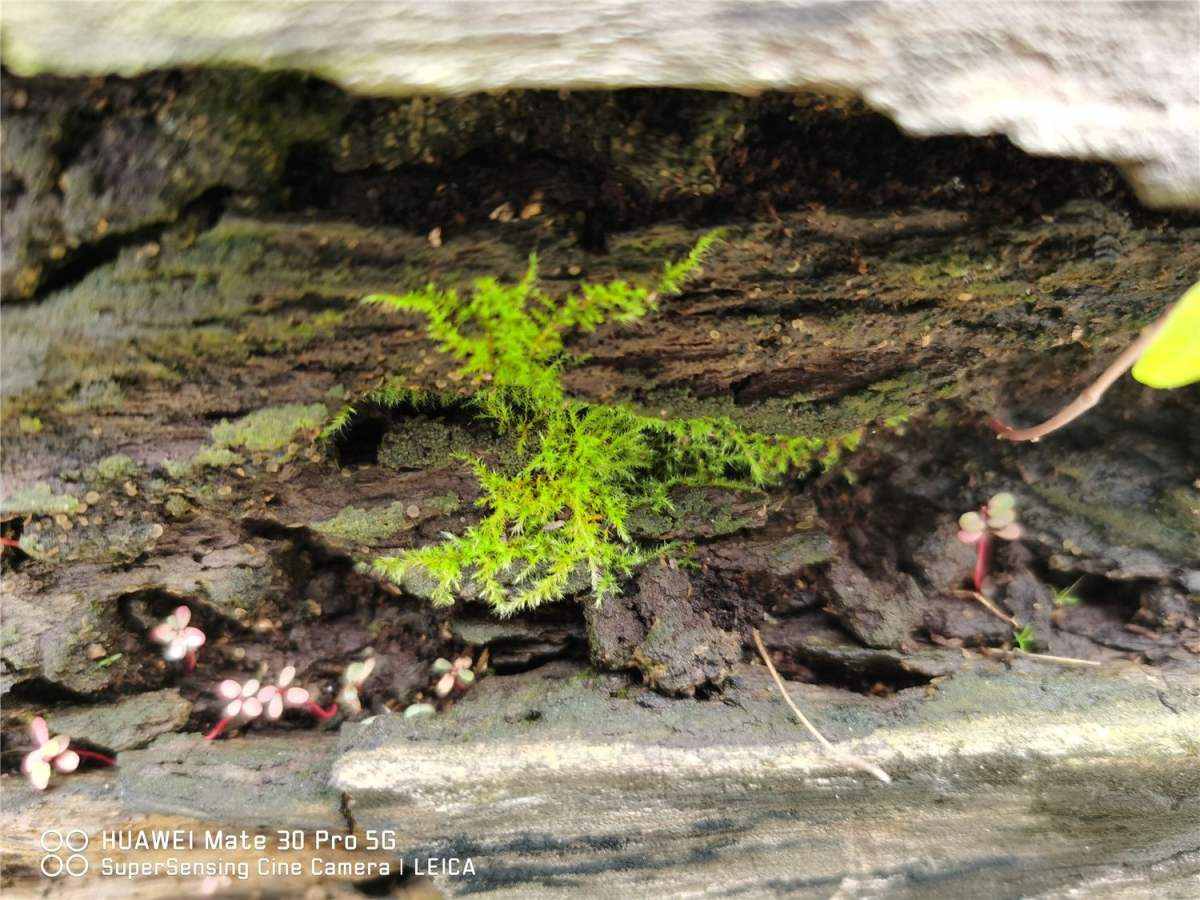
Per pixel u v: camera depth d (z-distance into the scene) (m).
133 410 0.13
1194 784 0.15
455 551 0.15
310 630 0.16
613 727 0.15
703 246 0.13
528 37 0.11
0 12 0.10
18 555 0.14
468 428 0.14
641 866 0.15
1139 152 0.11
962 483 0.16
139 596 0.15
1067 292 0.13
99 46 0.11
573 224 0.12
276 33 0.11
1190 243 0.13
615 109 0.12
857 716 0.15
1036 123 0.11
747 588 0.16
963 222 0.13
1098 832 0.15
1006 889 0.16
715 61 0.11
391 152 0.12
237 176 0.12
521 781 0.14
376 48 0.11
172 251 0.12
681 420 0.14
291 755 0.15
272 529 0.15
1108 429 0.16
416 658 0.16
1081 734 0.14
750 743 0.14
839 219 0.13
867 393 0.14
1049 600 0.16
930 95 0.11
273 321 0.12
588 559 0.15
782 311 0.13
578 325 0.13
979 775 0.15
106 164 0.11
